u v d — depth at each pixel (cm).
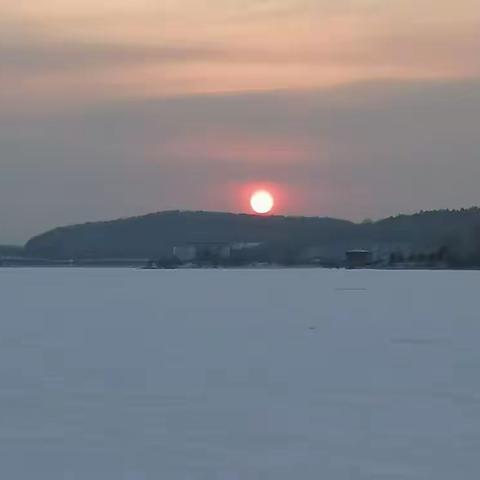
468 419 1861
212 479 1402
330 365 2772
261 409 1988
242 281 12125
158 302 6725
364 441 1658
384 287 9569
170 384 2369
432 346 3344
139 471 1449
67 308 5938
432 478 1401
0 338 3734
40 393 2222
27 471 1452
